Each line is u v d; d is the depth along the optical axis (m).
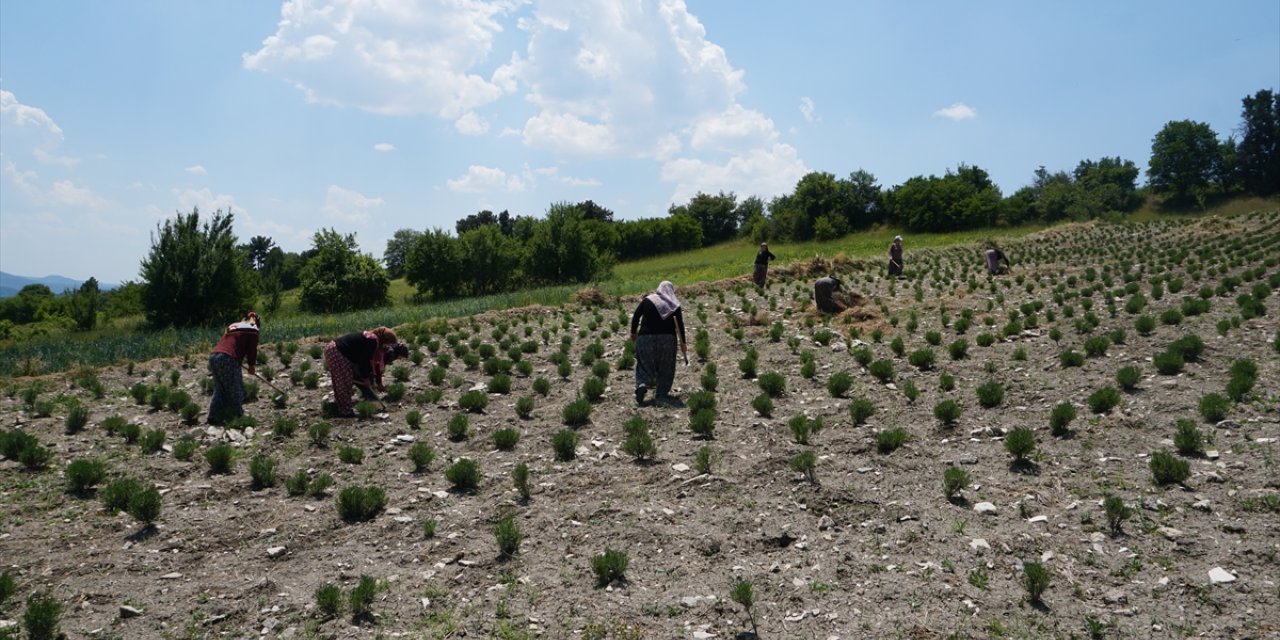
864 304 16.92
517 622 4.56
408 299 41.88
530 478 7.22
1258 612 4.18
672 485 6.81
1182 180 76.06
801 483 6.58
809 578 4.95
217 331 21.77
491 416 9.61
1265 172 74.06
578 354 13.86
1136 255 27.31
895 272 26.14
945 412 8.06
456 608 4.77
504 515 6.30
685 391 10.48
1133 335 11.39
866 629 4.30
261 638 4.46
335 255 36.59
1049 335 11.94
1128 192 84.44
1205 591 4.44
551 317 19.97
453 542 5.80
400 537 5.95
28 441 8.15
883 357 11.78
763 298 21.55
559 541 5.73
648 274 43.16
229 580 5.22
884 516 5.82
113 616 4.73
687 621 4.52
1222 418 7.22
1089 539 5.22
